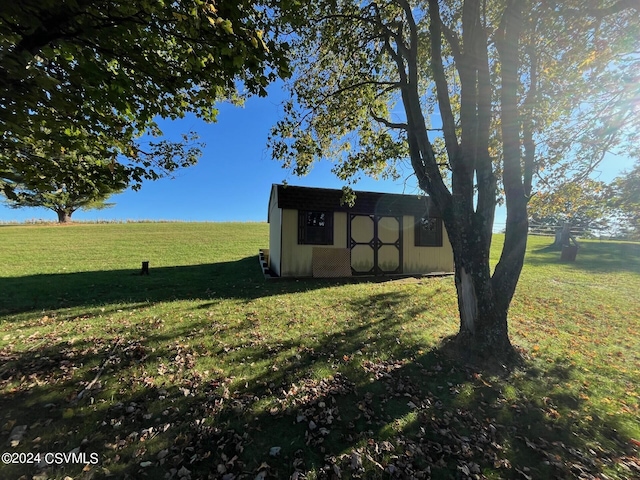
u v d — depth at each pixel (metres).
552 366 4.11
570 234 14.55
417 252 12.18
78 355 3.98
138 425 2.67
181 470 2.21
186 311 6.24
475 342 4.14
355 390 3.35
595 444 2.66
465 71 4.20
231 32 2.53
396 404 3.12
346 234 11.29
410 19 4.80
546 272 11.39
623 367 4.13
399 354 4.30
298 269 10.70
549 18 4.54
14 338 4.57
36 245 16.83
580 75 5.17
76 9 2.45
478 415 3.01
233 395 3.16
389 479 2.21
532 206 6.42
